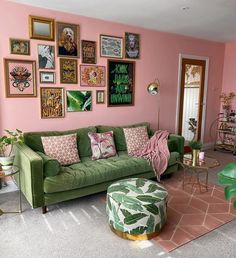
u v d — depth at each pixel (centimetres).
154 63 456
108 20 386
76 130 357
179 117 518
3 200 307
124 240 229
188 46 501
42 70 340
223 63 584
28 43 326
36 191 260
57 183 268
